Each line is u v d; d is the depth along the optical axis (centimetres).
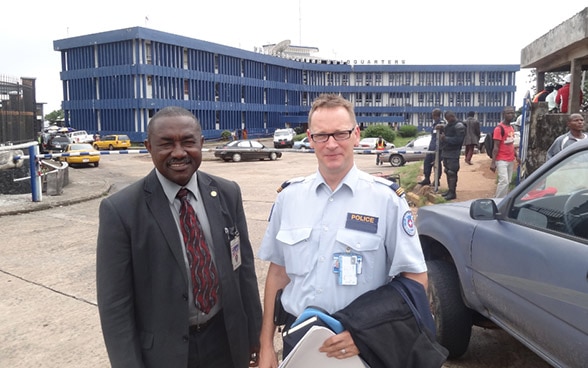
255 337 231
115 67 4850
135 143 4881
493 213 300
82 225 853
